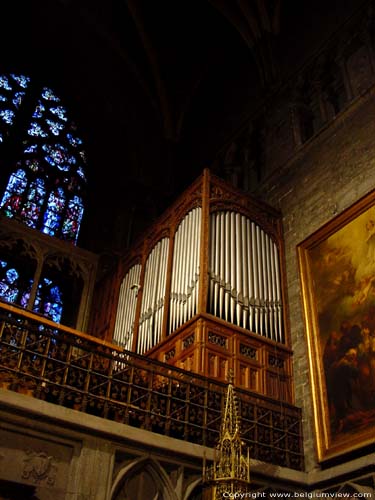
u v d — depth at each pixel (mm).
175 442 9922
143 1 22609
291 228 15586
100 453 9203
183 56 23922
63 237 20438
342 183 14422
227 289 13406
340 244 13344
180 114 23969
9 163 20578
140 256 17422
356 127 14859
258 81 20891
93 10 22859
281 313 14055
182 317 13289
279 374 12898
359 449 10484
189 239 14742
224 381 11867
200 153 22516
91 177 22703
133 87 24234
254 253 14680
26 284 18531
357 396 11164
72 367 9734
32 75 23422
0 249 18328
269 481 10828
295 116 17828
